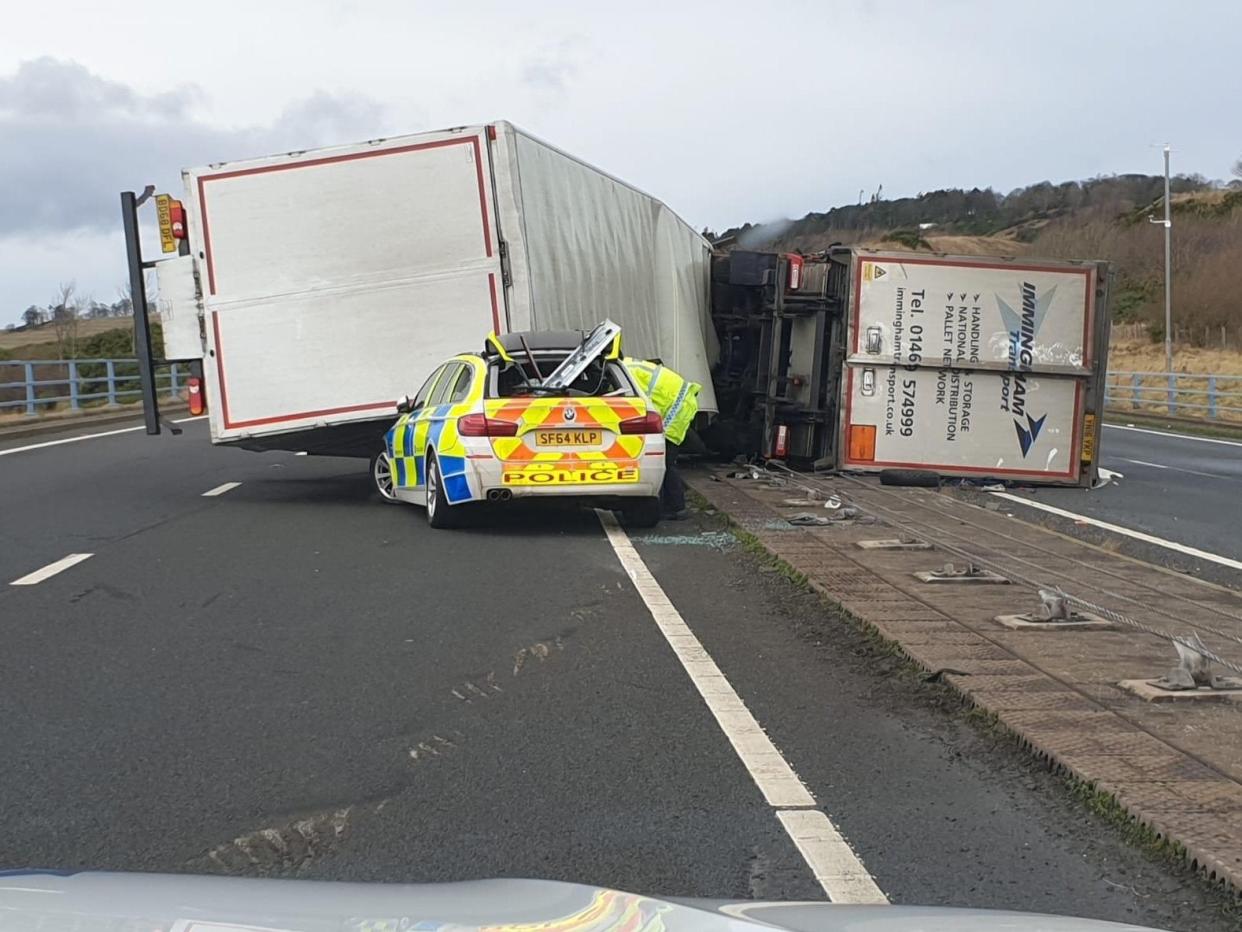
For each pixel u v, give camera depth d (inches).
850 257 685.9
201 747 226.7
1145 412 1689.2
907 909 98.7
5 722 240.7
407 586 374.6
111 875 92.3
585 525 506.0
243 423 542.3
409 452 521.7
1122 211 3553.2
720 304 807.1
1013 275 687.7
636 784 208.5
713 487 639.8
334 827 189.8
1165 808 185.8
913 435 689.0
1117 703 241.6
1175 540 524.7
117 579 383.2
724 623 328.5
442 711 249.6
